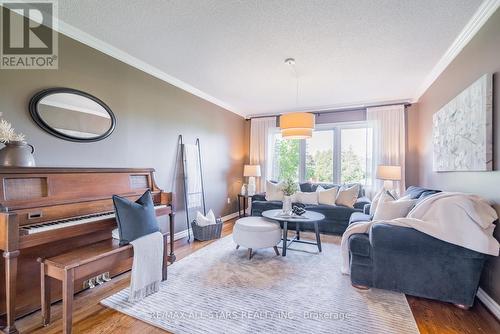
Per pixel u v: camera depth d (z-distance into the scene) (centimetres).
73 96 240
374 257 211
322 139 533
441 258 194
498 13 190
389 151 458
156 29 238
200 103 432
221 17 218
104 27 235
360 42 256
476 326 171
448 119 280
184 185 391
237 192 559
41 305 176
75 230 183
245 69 329
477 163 214
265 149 566
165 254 234
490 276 193
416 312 188
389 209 244
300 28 233
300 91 418
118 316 179
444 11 204
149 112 330
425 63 303
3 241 150
